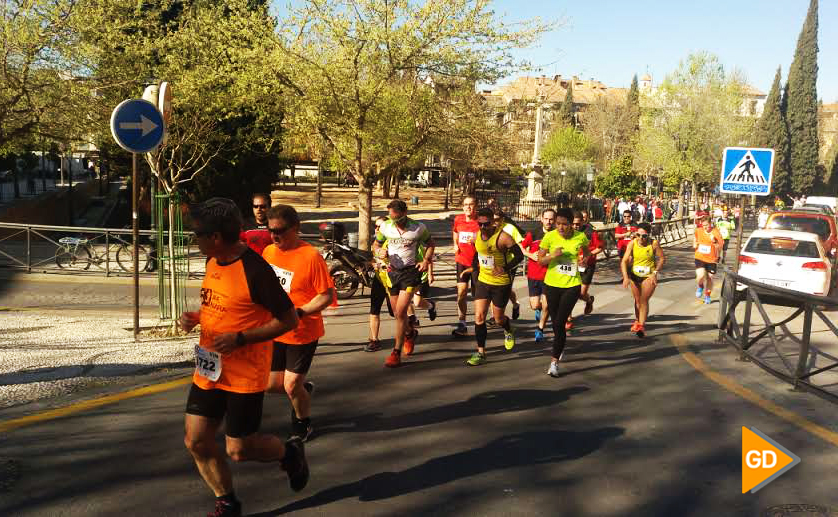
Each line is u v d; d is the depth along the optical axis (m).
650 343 8.62
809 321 6.45
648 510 3.79
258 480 4.03
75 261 13.95
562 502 3.86
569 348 8.18
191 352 6.89
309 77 13.98
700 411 5.70
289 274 4.41
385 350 7.68
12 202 27.44
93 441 4.48
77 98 15.69
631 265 8.88
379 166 15.91
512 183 51.41
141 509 3.56
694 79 42.81
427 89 15.02
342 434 4.88
